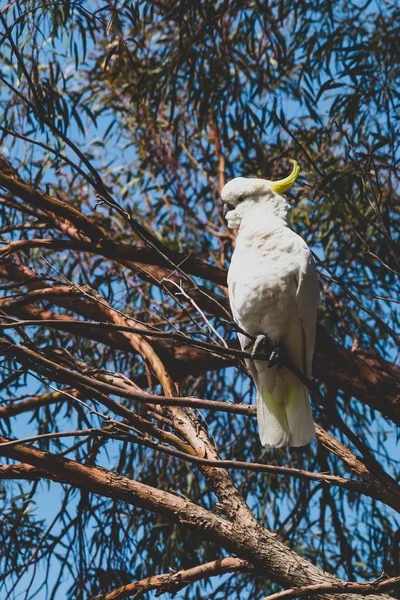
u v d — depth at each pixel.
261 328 8.34
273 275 8.15
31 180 11.72
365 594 6.70
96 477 7.81
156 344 10.45
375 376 10.12
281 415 8.29
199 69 11.77
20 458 7.73
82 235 10.73
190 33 12.05
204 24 11.54
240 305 8.34
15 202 10.64
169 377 9.27
